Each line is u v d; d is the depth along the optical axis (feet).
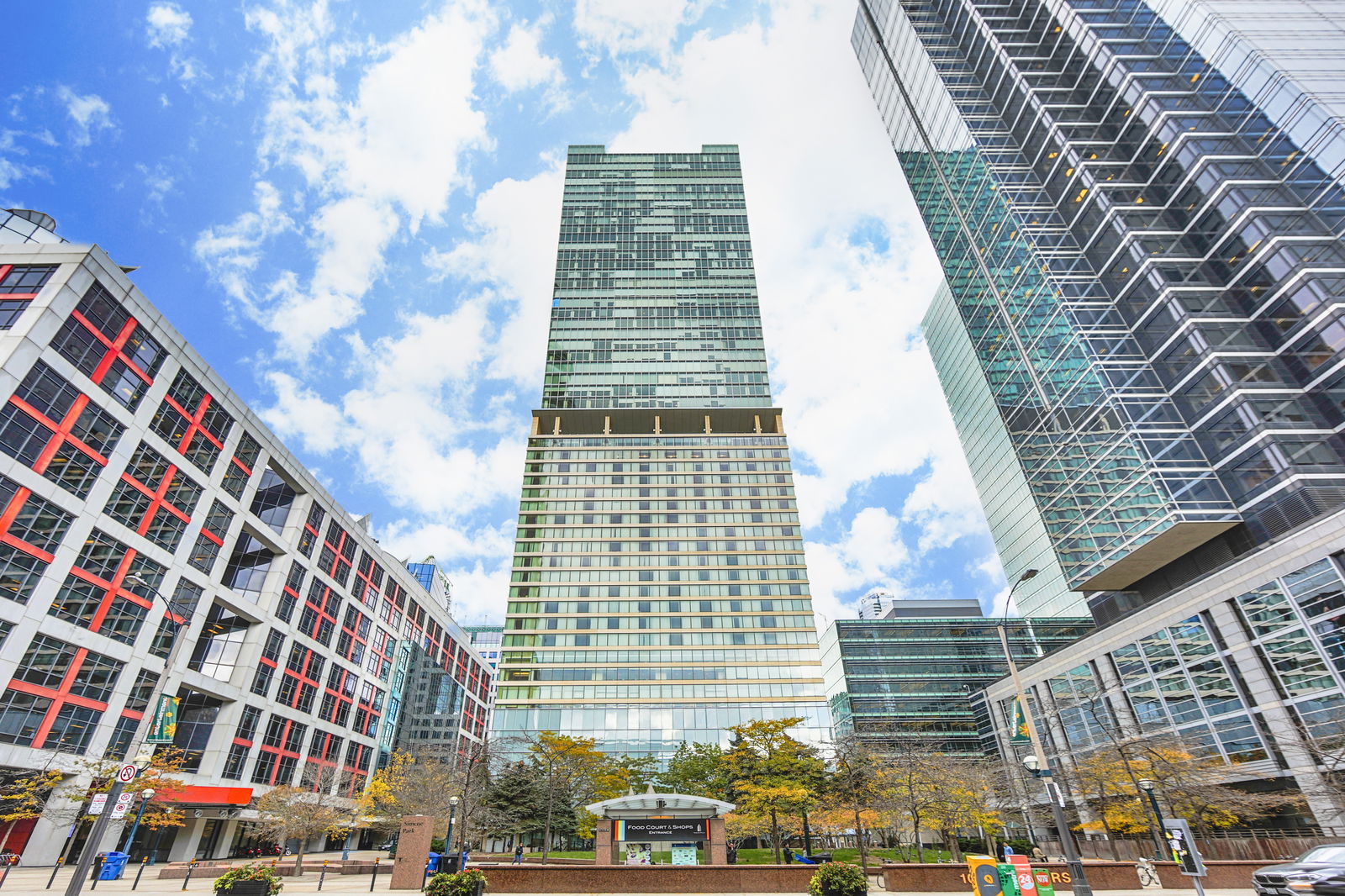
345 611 293.84
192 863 108.27
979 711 311.68
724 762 187.01
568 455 356.38
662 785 217.56
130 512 180.96
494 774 188.34
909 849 187.01
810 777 155.02
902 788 139.54
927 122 330.75
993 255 279.90
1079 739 224.53
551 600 306.96
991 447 412.36
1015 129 280.31
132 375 184.24
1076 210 250.98
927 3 336.08
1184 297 209.87
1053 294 243.40
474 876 73.15
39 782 140.67
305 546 263.08
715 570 317.01
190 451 204.64
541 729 273.95
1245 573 171.22
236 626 228.63
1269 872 60.70
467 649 466.70
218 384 217.56
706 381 388.78
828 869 72.28
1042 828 213.05
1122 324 229.25
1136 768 138.41
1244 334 199.41
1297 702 155.33
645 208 470.80
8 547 148.46
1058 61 272.10
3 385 149.18
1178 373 209.05
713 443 362.74
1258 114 204.95
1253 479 184.34
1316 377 183.52
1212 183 210.18
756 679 286.66
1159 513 194.59
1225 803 132.57
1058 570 345.72
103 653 168.66
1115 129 246.88
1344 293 178.50
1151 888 93.66
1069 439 235.40
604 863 101.81
